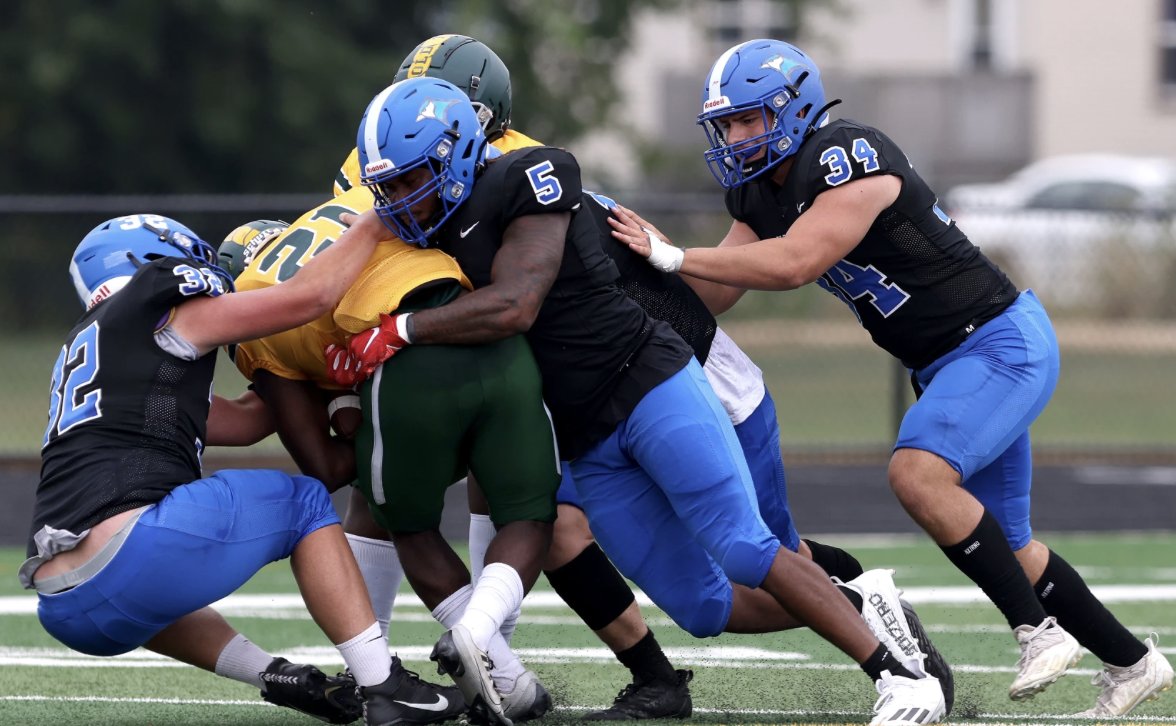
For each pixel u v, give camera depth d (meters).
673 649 19.08
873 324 15.60
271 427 14.80
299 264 14.08
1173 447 38.75
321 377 14.29
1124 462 38.03
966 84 85.44
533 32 67.06
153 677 17.27
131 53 64.12
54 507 13.12
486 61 15.73
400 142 13.32
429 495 13.90
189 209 34.91
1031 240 54.62
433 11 68.00
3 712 15.30
